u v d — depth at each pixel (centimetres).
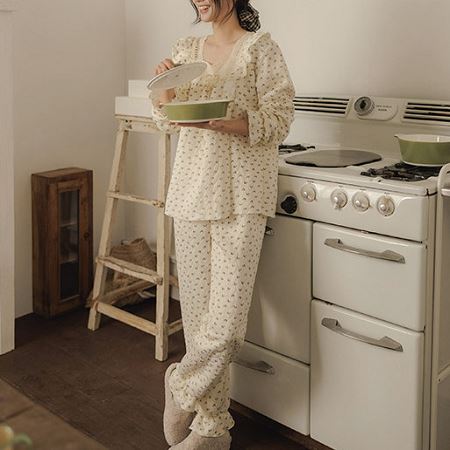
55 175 328
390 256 195
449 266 204
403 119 247
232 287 212
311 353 222
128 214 380
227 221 213
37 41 324
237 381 247
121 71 363
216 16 212
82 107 349
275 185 215
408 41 254
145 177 366
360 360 209
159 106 219
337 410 218
